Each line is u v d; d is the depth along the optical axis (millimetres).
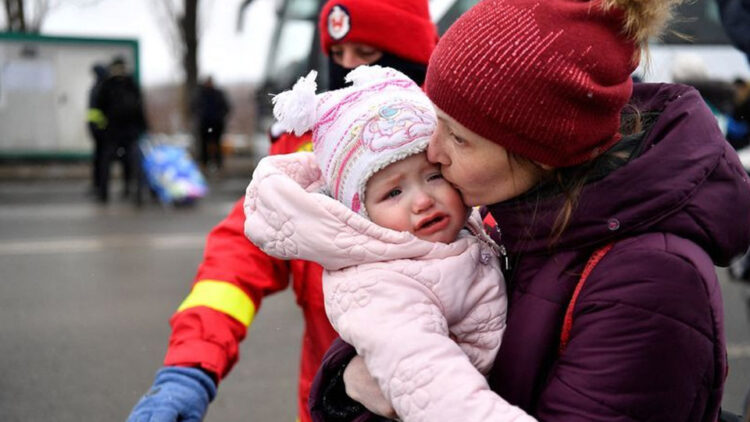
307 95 1434
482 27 1136
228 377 4148
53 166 14016
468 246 1325
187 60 17266
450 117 1181
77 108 14070
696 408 1071
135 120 10523
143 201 10742
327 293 1318
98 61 14016
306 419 2012
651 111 1258
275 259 1892
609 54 1106
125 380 4047
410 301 1233
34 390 3904
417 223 1322
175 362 1656
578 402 1077
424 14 2258
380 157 1331
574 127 1105
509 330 1223
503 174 1181
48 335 4746
